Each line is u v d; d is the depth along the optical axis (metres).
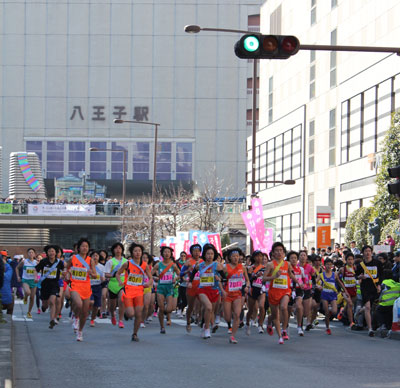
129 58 146.25
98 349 22.27
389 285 28.31
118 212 105.88
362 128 63.19
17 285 43.53
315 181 73.69
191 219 87.19
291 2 82.50
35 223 105.56
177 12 146.75
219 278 25.77
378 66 60.31
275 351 22.25
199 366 18.34
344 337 27.80
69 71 145.62
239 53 22.20
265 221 90.69
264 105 91.75
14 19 145.38
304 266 29.53
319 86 73.00
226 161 146.38
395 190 27.44
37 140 144.88
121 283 24.67
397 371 18.02
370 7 62.25
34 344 23.70
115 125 145.75
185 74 146.50
